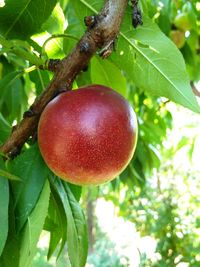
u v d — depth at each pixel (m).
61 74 0.26
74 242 0.27
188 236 0.92
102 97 0.25
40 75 0.38
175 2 0.63
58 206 0.28
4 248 0.26
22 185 0.27
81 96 0.25
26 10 0.31
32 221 0.26
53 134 0.25
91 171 0.25
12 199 0.27
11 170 0.27
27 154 0.27
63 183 0.28
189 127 0.78
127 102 0.26
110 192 1.07
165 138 0.75
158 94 0.30
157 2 0.57
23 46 0.33
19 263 0.26
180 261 0.87
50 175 0.28
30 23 0.31
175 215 0.97
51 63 0.26
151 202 1.04
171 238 0.90
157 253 0.88
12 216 0.26
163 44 0.29
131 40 0.30
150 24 0.29
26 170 0.27
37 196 0.26
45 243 1.35
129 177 0.67
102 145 0.25
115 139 0.25
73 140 0.24
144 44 0.29
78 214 0.28
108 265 1.13
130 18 0.29
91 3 0.31
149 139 0.71
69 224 0.26
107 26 0.25
